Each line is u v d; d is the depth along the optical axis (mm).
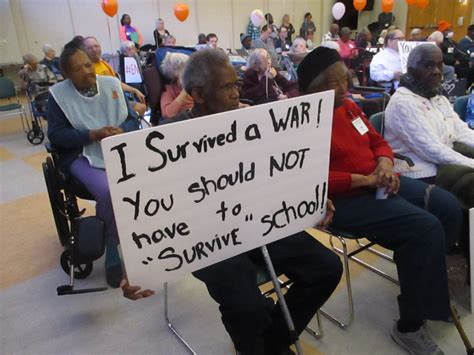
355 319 1621
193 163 902
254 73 3357
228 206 999
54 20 7406
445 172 1715
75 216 2059
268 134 992
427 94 1862
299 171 1092
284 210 1112
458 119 2027
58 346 1546
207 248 1010
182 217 936
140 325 1646
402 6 10570
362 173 1553
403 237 1387
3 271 2059
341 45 6348
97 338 1583
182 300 1789
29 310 1760
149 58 4453
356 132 1587
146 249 917
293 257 1277
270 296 1713
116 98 2084
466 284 1687
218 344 1521
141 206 870
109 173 806
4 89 4695
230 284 1144
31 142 4422
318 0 11141
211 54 1193
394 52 4121
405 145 1877
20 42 7148
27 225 2555
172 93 2895
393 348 1467
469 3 9477
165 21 8711
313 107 1044
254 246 1100
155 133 829
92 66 1962
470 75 5812
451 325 1567
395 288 1811
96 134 1901
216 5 9328
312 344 1505
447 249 1626
